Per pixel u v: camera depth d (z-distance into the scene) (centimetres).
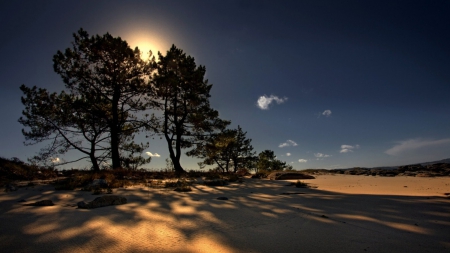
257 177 1702
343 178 1498
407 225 388
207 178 1409
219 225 379
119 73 1714
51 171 1308
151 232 338
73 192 714
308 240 320
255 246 297
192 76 2041
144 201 586
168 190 825
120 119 1845
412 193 763
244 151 3086
